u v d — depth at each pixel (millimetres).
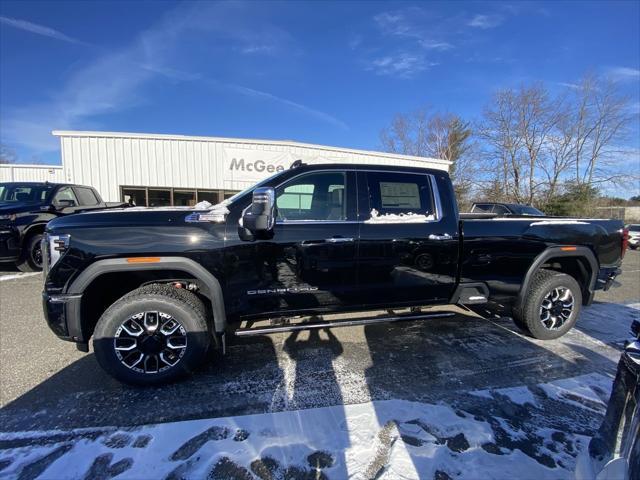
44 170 18219
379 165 3297
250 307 2939
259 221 2615
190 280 2941
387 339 3768
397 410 2461
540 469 1929
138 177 13922
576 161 28562
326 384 2822
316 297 3062
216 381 2863
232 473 1895
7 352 3424
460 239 3367
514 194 30031
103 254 2623
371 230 3131
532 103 28531
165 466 1942
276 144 15172
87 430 2246
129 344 2703
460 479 1851
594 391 2752
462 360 3271
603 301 5562
